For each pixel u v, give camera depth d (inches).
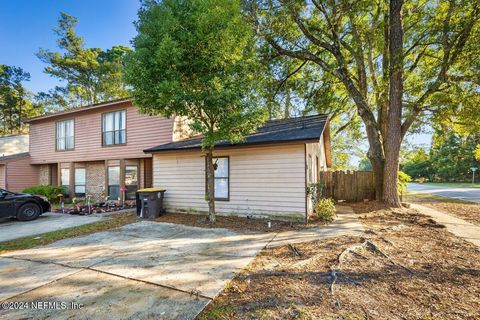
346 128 772.0
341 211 356.8
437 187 1034.1
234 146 304.0
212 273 142.4
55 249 196.1
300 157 287.4
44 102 1272.1
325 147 562.3
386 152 375.9
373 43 429.7
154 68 232.2
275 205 300.4
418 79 388.8
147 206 328.2
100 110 536.7
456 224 262.2
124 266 156.3
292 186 291.4
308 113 623.2
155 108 253.8
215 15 218.8
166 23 221.1
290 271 141.5
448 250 175.8
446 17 339.0
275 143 283.9
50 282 134.4
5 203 314.8
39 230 270.2
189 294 118.1
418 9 382.6
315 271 141.4
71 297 117.6
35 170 655.8
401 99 363.6
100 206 458.0
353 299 109.0
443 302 107.0
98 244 207.8
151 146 475.5
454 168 1456.7
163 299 114.0
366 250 176.2
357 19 424.2
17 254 185.5
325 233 229.0
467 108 332.8
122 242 212.4
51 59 965.8
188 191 359.3
